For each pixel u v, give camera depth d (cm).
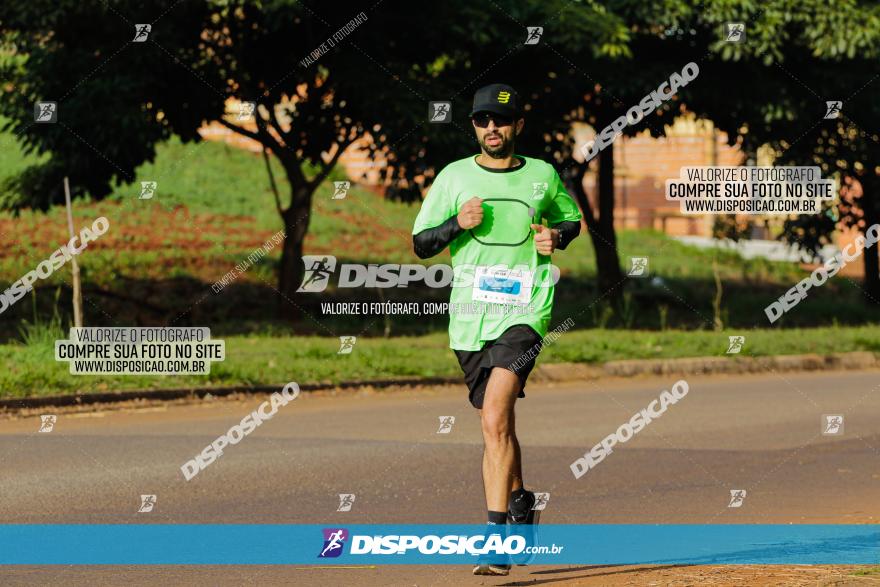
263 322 5131
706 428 2977
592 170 7431
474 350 1539
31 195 4919
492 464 1484
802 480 2294
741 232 6022
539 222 1543
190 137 4900
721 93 5191
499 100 1528
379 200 8269
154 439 2689
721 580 1415
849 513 1959
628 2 4912
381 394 3594
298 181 5141
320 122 5000
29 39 4438
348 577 1559
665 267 7725
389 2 4638
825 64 5444
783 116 5281
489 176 1543
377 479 2253
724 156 8969
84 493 2089
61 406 3131
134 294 5509
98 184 4809
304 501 2052
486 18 4616
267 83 4866
